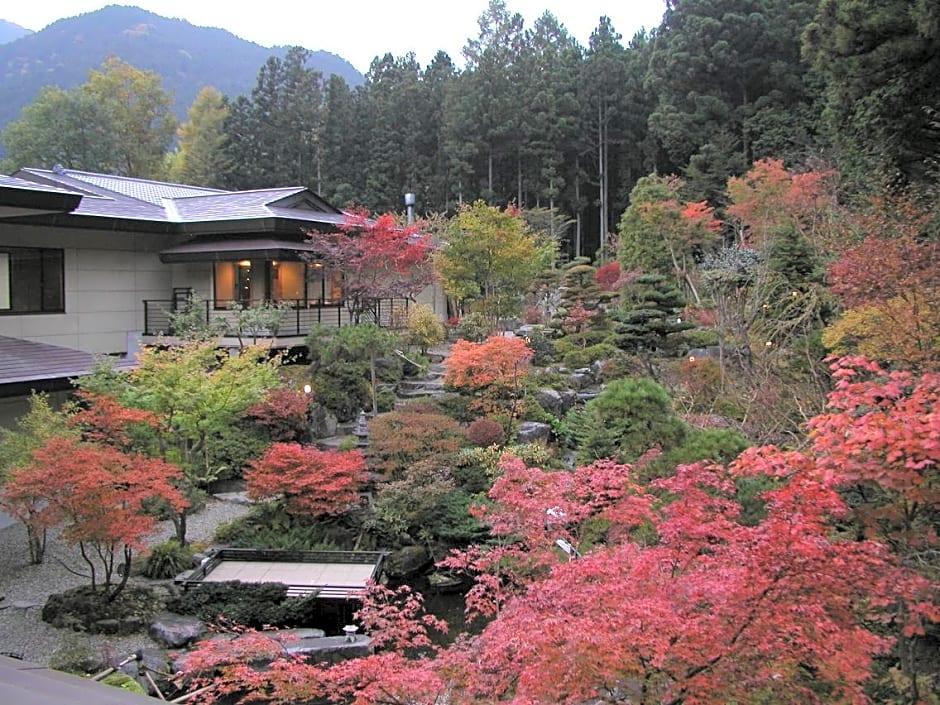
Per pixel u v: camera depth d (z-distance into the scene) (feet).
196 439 39.17
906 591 14.42
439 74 157.28
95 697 4.04
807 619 13.26
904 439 14.92
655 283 59.57
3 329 49.26
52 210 37.17
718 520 16.11
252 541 35.58
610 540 23.26
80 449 27.58
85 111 130.52
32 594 29.27
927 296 27.81
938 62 40.88
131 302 58.80
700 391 46.85
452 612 31.76
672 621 12.76
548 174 127.03
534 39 154.40
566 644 12.82
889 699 18.28
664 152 134.41
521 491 21.36
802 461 16.76
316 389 52.44
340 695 14.94
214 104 165.99
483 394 49.62
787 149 95.86
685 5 114.83
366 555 34.01
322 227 62.49
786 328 46.39
